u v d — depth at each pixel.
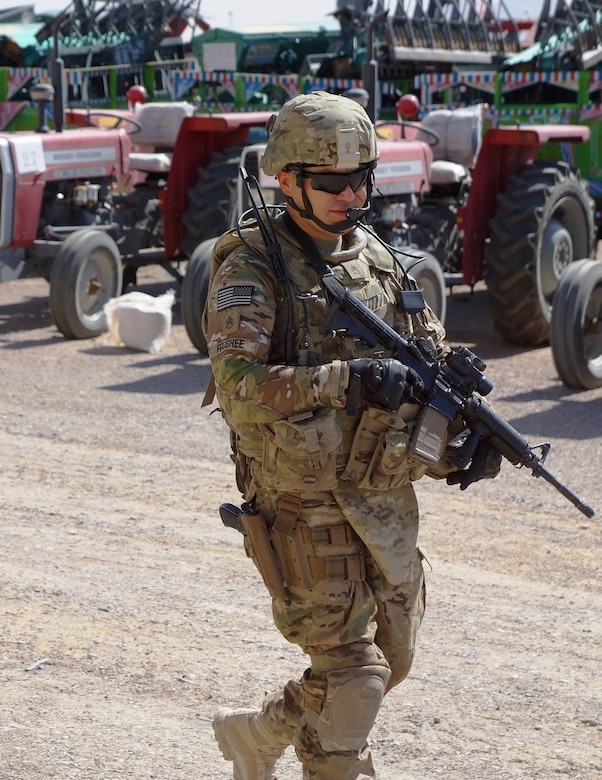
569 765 6.38
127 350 18.78
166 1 32.12
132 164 22.89
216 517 10.85
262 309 5.02
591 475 11.88
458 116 20.77
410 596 5.30
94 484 11.77
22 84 32.06
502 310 18.61
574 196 19.20
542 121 24.17
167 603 8.80
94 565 9.59
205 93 31.33
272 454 5.06
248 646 8.04
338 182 5.07
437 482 11.91
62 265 19.20
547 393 15.51
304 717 5.17
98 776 6.18
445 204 20.20
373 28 17.69
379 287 5.40
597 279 15.60
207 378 16.55
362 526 5.06
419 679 7.51
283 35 32.62
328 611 5.07
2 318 22.05
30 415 14.39
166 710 7.04
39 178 20.14
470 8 27.53
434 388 5.18
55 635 8.16
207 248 18.14
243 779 5.79
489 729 6.82
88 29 32.47
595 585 9.16
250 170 20.69
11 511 10.92
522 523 10.60
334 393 4.84
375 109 17.88
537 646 8.04
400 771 6.31
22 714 6.92
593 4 24.73
